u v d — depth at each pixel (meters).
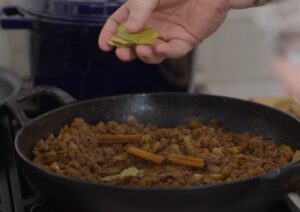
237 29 1.24
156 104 0.84
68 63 0.90
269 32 1.19
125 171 0.69
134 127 0.81
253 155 0.74
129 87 0.91
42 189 0.63
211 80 1.28
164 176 0.66
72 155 0.72
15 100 0.80
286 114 0.76
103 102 0.82
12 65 1.14
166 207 0.59
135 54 0.78
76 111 0.80
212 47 1.25
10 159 0.80
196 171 0.69
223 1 0.80
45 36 0.90
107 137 0.77
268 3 0.81
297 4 1.09
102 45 0.78
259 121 0.79
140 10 0.75
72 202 0.62
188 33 0.82
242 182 0.60
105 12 0.86
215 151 0.73
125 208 0.59
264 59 1.27
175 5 0.81
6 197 0.72
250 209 0.62
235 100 0.81
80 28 0.86
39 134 0.76
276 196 0.62
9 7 0.96
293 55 1.01
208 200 0.59
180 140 0.76
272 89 1.24
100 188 0.59
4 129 0.86
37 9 0.88
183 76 0.94
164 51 0.78
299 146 0.74
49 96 0.88
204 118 0.83
